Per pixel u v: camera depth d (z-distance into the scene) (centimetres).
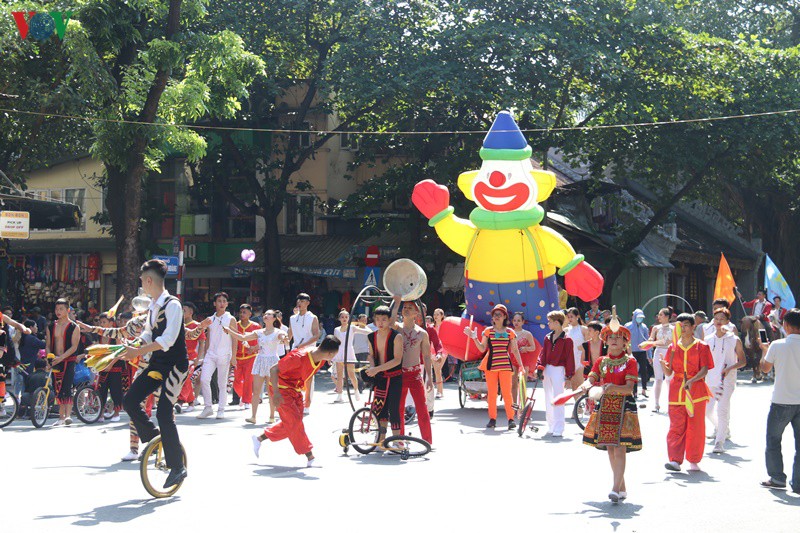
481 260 1739
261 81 2958
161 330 827
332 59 2834
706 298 4319
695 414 1023
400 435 1111
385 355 1117
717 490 910
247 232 3666
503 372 1405
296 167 3216
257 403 1435
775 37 3953
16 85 2053
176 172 3594
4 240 2667
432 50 2814
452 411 1686
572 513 791
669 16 3106
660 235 3634
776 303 2509
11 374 1648
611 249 3288
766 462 936
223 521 743
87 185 3572
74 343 1456
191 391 1648
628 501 848
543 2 2797
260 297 3444
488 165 1702
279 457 1094
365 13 2912
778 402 919
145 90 2038
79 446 1179
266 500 832
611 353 865
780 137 2972
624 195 3906
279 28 2930
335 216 3531
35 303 3606
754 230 4581
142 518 752
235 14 2842
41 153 2525
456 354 1742
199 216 3603
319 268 3394
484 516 773
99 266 3544
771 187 3800
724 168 3159
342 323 1805
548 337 1353
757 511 808
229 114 2300
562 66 2758
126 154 2072
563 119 3186
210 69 2141
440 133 2916
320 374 2778
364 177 3594
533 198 1697
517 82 2780
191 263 3641
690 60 2928
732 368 1173
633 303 3734
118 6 1978
